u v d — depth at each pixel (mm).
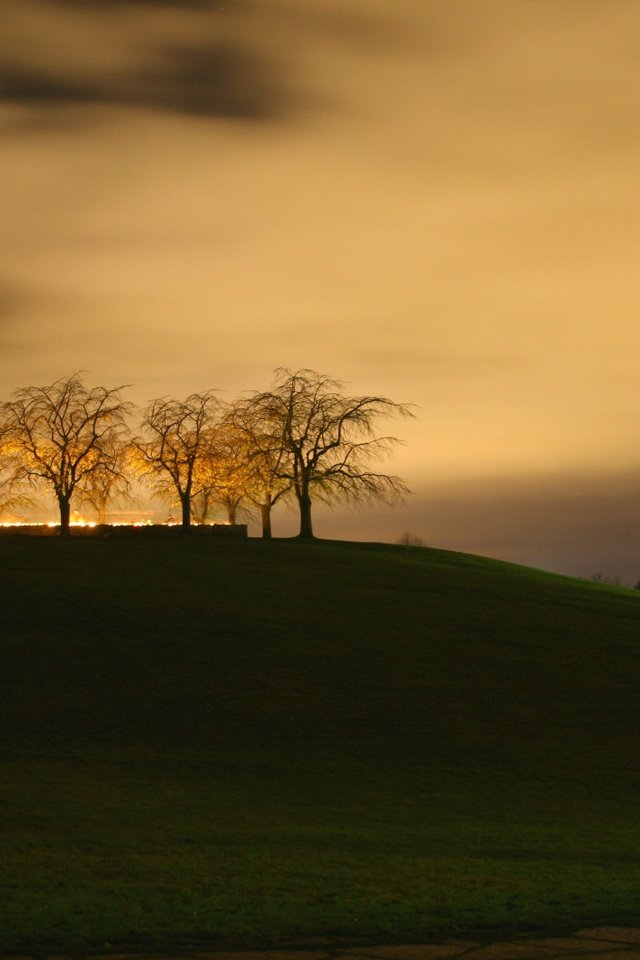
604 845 28500
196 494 111562
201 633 60062
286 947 16531
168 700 49750
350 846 27062
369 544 106250
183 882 21203
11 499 105500
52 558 80188
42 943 16500
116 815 31422
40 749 42500
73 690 50406
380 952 16328
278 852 25547
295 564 84125
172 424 109500
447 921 18078
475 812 34688
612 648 62625
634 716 50500
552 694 53406
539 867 24141
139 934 16953
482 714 49906
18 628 59031
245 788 37656
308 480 105625
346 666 55969
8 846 25375
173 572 76250
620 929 17703
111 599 65875
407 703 50938
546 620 68875
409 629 63906
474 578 84062
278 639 59875
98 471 104125
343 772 40844
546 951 16406
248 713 48594
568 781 40500
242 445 107625
